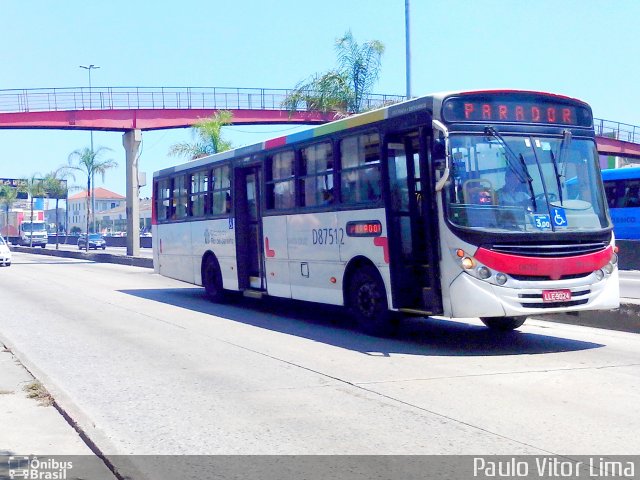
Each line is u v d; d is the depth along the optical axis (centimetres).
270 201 1481
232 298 1770
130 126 3834
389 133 1117
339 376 902
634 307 1235
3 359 1012
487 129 1033
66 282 2489
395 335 1202
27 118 3703
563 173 1066
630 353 1038
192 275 1861
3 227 9044
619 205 2995
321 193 1297
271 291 1480
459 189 1009
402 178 1118
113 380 902
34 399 789
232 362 1008
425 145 1050
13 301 1847
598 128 4366
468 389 821
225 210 1662
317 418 715
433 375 899
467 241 995
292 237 1393
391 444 632
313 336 1235
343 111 2530
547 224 1023
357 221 1191
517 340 1169
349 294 1243
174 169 1953
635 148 4512
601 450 608
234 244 1614
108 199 13050
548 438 641
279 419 715
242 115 3938
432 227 1040
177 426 699
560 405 747
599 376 881
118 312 1600
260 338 1221
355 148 1202
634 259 2688
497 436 648
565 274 1020
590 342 1141
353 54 2547
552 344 1124
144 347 1137
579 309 1032
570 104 1101
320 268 1305
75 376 927
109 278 2686
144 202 9969
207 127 3428
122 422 715
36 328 1354
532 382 852
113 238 7512
